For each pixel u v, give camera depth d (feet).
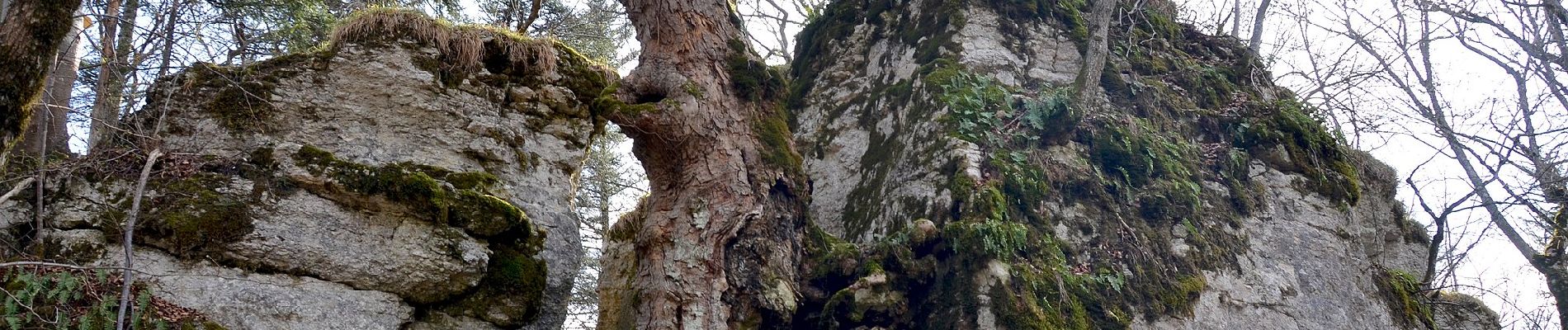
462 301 19.10
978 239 25.82
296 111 19.65
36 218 17.58
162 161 18.42
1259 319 28.37
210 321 17.06
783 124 25.35
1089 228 27.84
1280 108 33.45
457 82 20.79
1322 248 30.96
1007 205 27.14
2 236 17.30
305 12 34.24
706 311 22.65
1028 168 28.19
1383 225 37.22
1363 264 31.71
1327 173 32.73
